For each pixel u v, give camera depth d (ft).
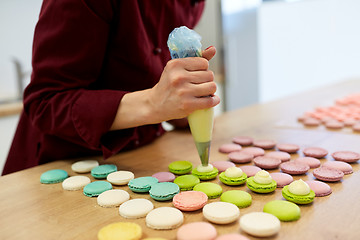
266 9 7.63
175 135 2.70
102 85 2.26
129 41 2.11
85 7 1.86
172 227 1.26
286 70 7.74
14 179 1.84
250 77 8.24
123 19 2.02
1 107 5.07
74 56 1.93
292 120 3.02
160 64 2.44
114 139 2.07
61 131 1.97
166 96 1.65
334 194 1.48
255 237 1.18
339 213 1.31
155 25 2.30
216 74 8.14
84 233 1.25
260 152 2.09
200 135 1.70
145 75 2.28
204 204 1.41
